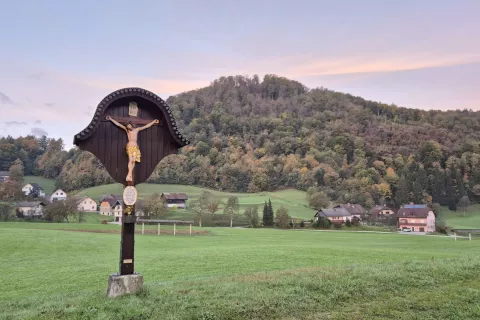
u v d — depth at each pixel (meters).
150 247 41.59
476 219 129.88
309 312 8.77
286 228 104.62
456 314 8.59
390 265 14.41
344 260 24.03
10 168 170.88
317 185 154.75
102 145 10.72
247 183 161.12
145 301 9.50
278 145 185.12
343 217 120.44
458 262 14.49
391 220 124.06
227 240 54.91
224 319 8.38
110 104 10.86
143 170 11.16
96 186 159.12
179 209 126.25
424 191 145.50
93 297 10.22
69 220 109.19
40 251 35.56
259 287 10.78
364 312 8.77
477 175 156.88
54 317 8.48
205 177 165.50
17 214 104.75
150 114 11.45
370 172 157.25
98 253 35.59
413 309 9.00
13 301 11.83
